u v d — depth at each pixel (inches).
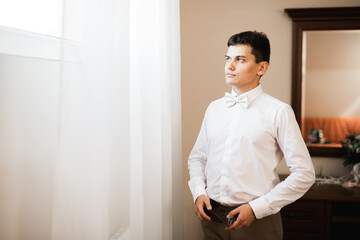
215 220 55.0
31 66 34.3
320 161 98.7
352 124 96.4
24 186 33.8
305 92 98.5
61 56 35.1
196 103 103.3
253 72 56.9
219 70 101.7
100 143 39.2
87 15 37.9
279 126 55.3
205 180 62.9
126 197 45.5
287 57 98.3
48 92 35.8
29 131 34.1
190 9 101.7
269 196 53.0
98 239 38.9
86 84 37.6
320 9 93.0
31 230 34.3
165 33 59.4
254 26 99.1
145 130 52.8
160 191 55.1
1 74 31.8
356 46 94.7
